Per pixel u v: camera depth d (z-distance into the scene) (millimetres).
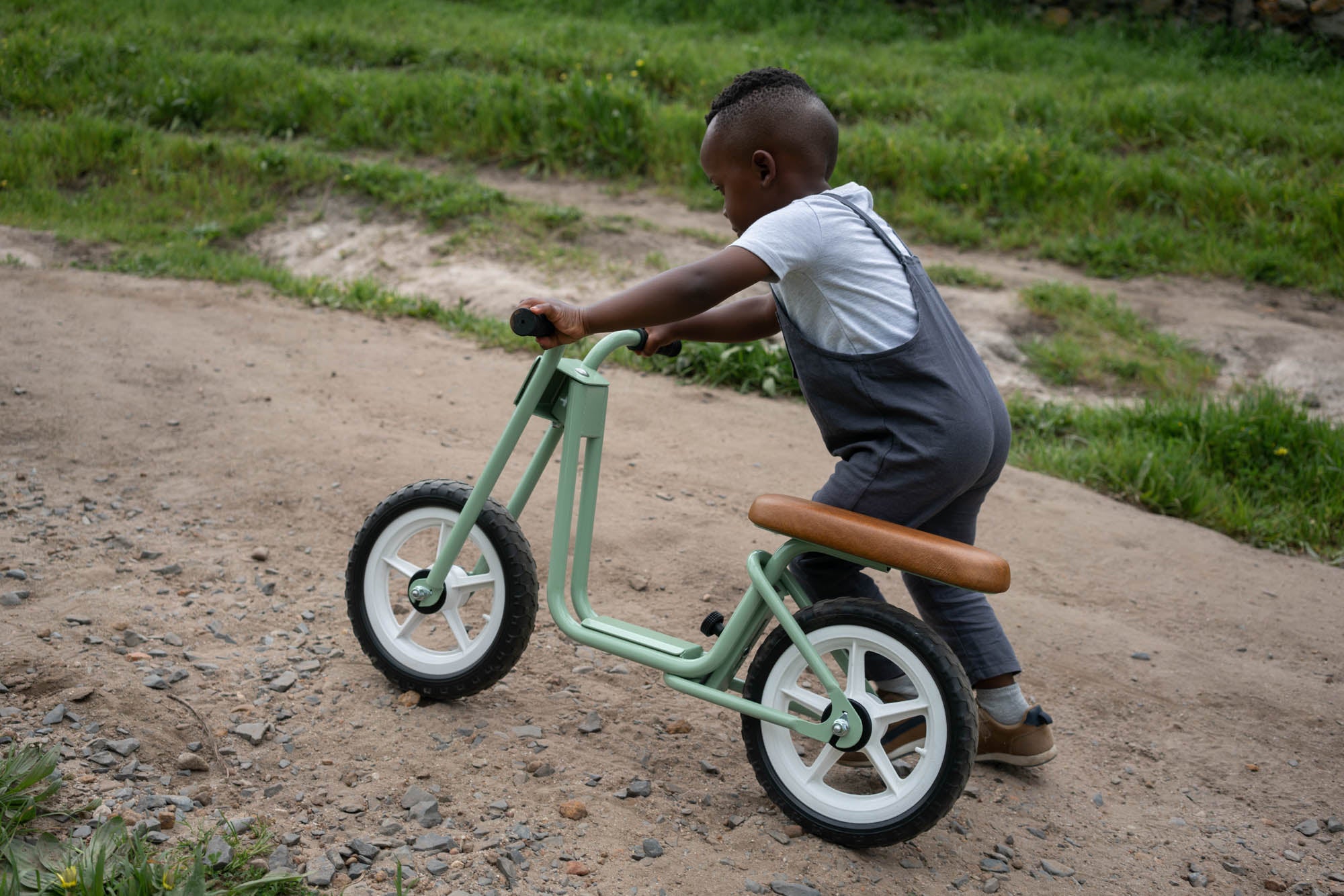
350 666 2781
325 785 2252
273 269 6848
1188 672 3236
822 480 4426
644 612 3252
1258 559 4184
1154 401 5676
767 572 2238
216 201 8094
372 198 7965
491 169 9055
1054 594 3693
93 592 2986
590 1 13516
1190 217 8047
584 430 2404
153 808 2090
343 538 3543
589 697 2760
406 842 2082
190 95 9477
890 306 2100
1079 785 2609
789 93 2207
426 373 5258
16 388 4473
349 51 11055
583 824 2191
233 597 3076
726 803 2342
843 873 2121
